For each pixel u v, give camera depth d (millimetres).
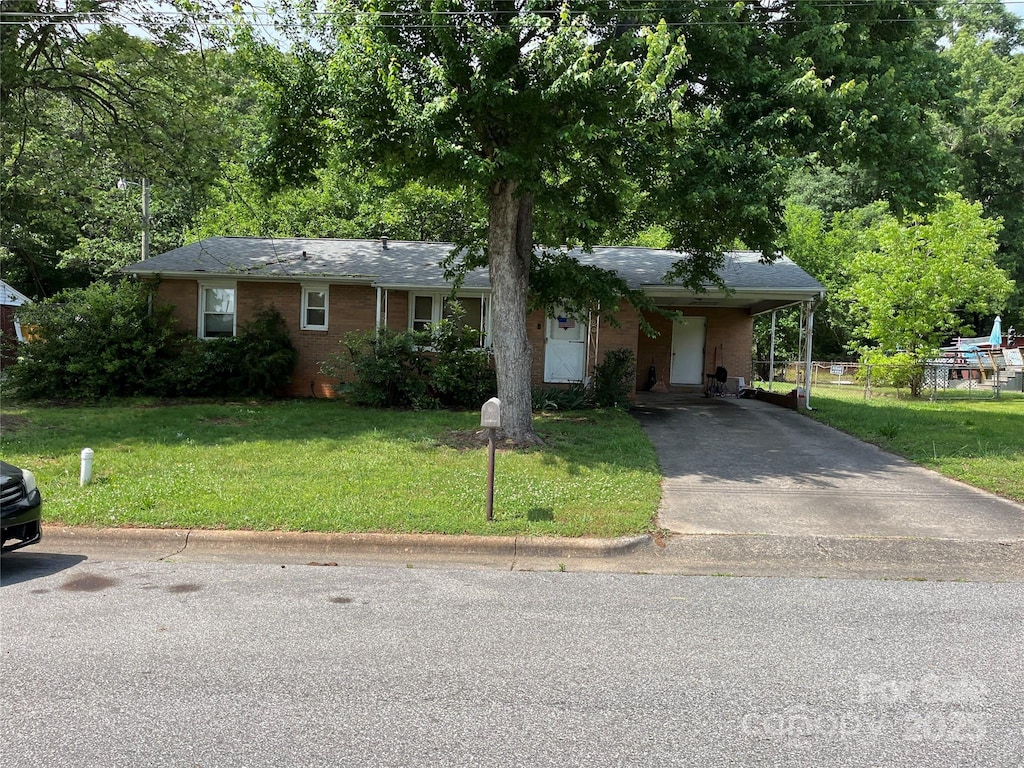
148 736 3270
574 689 3791
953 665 4156
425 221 26078
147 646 4320
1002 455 10234
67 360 15602
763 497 8203
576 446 10617
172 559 6266
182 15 14617
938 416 14961
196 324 17547
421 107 8969
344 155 9914
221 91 16562
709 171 10117
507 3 9562
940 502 8023
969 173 34062
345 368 16078
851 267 25312
